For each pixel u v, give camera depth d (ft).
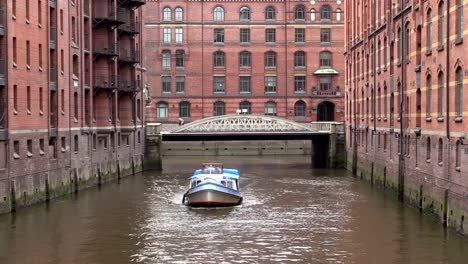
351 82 208.54
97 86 170.91
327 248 95.55
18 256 90.68
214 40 291.38
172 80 290.76
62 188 145.89
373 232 105.91
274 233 106.22
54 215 121.29
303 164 237.04
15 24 121.60
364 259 89.10
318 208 130.82
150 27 289.12
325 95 291.17
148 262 88.07
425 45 121.80
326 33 292.20
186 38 290.15
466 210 96.53
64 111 147.95
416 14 128.36
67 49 150.41
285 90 291.79
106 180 177.37
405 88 137.69
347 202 138.72
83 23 163.32
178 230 108.88
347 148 213.87
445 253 90.94
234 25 291.58
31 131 128.57
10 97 118.93
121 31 185.98
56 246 96.68
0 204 115.75
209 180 137.80
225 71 291.79
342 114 291.58
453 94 103.55
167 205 135.54
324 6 291.58
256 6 291.79
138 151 210.38
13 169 120.06
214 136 222.69
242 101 291.99
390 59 151.84
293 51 291.79
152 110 289.94
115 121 183.52
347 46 217.97
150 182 177.88
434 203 114.52
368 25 180.55
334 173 201.98
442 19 112.06
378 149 164.45
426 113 120.78
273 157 272.31
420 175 124.06
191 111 291.38
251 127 218.38
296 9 291.79
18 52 123.03
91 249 95.14
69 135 150.51
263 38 291.99
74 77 155.22
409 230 106.73
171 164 240.53
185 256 91.25
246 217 121.19
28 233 104.99
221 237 103.35
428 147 119.55
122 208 130.82
